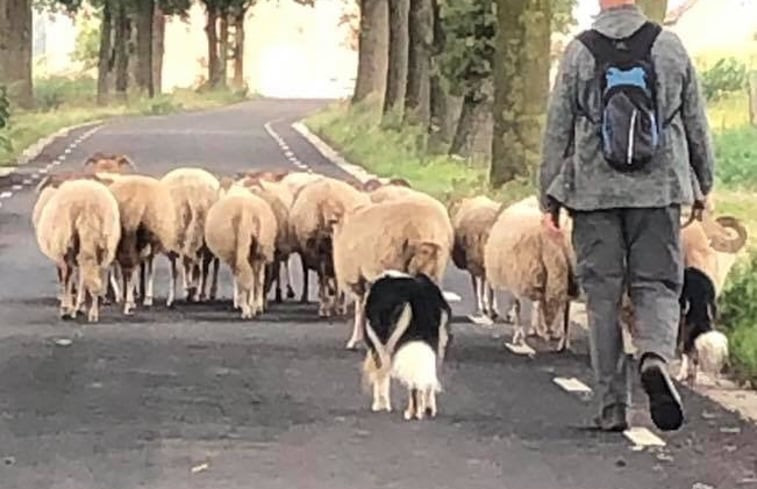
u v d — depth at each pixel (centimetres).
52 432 1110
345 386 1288
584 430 1129
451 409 1202
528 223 1459
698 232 1391
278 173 1966
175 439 1091
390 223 1425
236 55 9912
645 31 1103
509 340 1534
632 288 1110
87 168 1997
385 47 5844
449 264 2100
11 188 3366
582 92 1099
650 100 1086
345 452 1055
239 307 1733
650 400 1076
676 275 1104
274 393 1259
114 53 7894
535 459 1039
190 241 1784
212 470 1002
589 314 1122
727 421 1165
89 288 1641
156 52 8600
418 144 4156
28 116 5928
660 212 1099
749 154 3189
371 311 1166
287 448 1066
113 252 1650
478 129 3784
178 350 1461
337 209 1673
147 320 1655
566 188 1110
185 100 8394
